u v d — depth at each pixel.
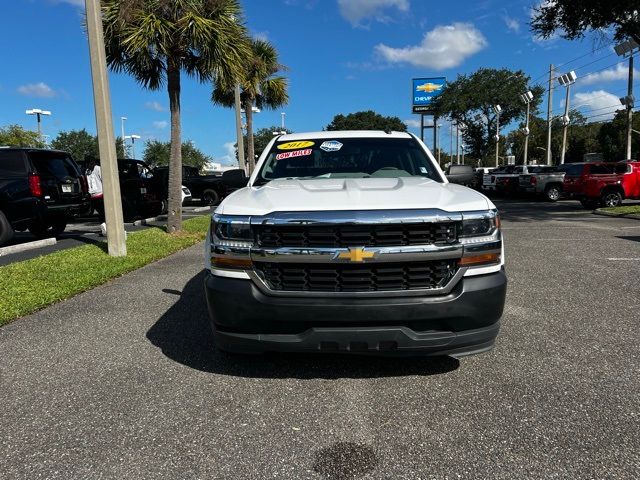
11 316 5.01
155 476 2.48
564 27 16.73
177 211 11.42
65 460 2.62
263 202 3.36
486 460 2.56
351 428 2.89
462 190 3.67
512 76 58.25
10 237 9.65
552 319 4.82
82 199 11.30
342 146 4.88
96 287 6.41
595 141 70.62
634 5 14.45
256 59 21.84
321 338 3.07
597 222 13.67
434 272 3.09
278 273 3.12
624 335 4.35
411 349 3.09
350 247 3.03
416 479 2.42
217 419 3.02
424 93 61.94
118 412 3.12
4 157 9.79
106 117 8.16
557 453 2.60
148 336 4.51
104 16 10.10
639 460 2.53
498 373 3.60
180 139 11.45
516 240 10.09
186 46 10.63
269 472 2.49
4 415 3.11
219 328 3.30
